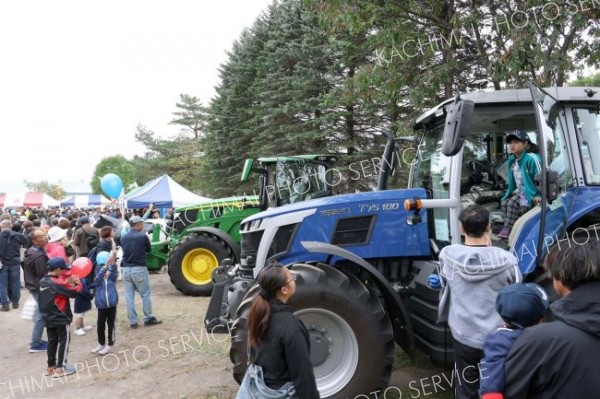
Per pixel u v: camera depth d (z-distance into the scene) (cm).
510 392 170
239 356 352
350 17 777
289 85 1927
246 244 454
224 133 2600
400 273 414
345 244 404
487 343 198
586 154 360
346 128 1742
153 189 1583
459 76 905
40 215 2217
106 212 2573
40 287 495
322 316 360
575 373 154
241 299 425
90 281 646
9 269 844
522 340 169
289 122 1967
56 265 492
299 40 1923
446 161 404
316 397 241
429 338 367
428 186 455
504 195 431
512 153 397
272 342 244
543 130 313
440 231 405
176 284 865
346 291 354
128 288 658
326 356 361
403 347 386
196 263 872
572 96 360
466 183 473
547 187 312
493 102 378
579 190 359
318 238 407
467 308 278
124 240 659
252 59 2494
